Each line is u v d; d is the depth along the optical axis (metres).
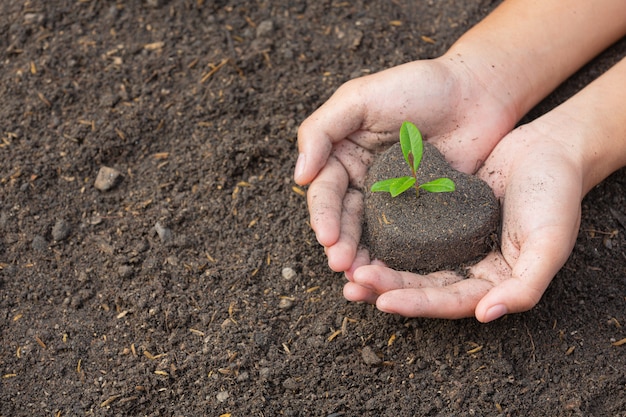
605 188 0.96
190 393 0.88
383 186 0.88
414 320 0.90
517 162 0.91
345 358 0.89
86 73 1.03
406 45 1.04
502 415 0.87
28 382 0.89
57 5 1.06
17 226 0.96
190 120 1.00
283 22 1.06
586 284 0.92
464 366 0.89
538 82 0.96
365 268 0.85
